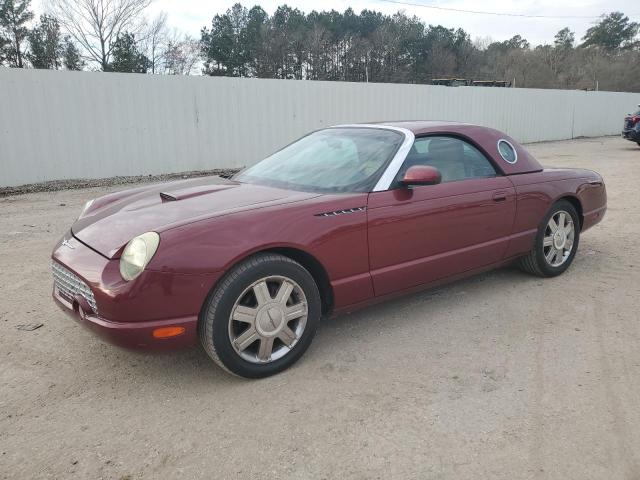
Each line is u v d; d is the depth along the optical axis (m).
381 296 3.53
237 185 3.75
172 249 2.71
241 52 52.41
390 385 2.97
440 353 3.35
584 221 4.92
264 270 2.92
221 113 12.90
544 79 63.22
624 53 70.19
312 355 3.34
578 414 2.66
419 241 3.60
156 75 11.81
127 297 2.65
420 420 2.64
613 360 3.22
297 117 14.26
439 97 18.38
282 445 2.46
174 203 3.29
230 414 2.72
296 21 56.09
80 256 2.94
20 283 4.72
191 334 2.79
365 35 61.62
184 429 2.60
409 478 2.24
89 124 11.16
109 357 3.34
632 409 2.70
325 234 3.14
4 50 41.06
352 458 2.37
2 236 6.50
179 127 12.35
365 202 3.34
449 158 3.95
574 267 5.06
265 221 2.97
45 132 10.66
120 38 35.16
